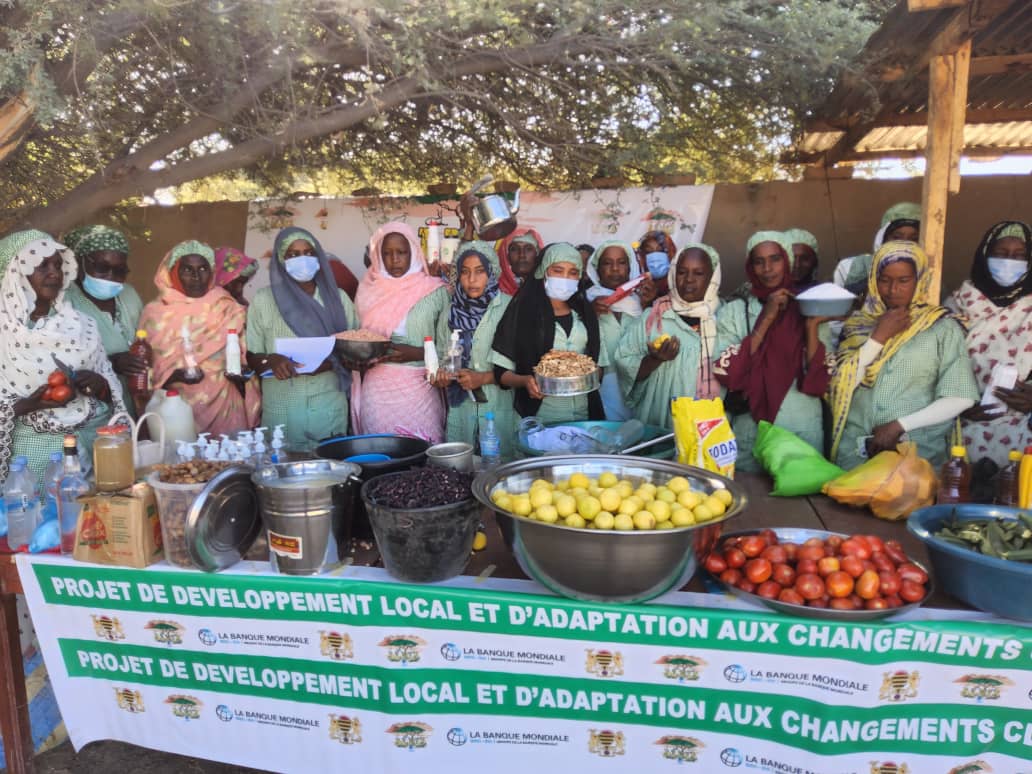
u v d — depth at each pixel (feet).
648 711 6.16
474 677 6.38
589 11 10.85
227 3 10.02
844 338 9.86
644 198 15.98
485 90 13.85
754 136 15.58
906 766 5.83
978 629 5.44
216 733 7.11
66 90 10.16
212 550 6.38
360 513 7.00
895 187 15.71
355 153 15.97
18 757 7.71
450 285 12.31
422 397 11.37
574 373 9.19
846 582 5.57
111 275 10.27
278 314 11.13
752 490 8.46
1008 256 9.57
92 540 6.69
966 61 9.77
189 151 14.10
